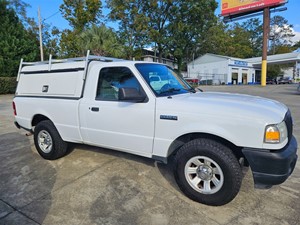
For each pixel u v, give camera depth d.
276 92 19.28
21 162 4.46
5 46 20.62
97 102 3.68
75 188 3.44
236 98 3.28
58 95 4.22
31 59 22.09
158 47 36.19
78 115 3.90
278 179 2.56
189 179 3.04
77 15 22.22
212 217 2.72
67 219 2.75
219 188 2.82
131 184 3.50
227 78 40.59
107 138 3.66
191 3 32.81
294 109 9.73
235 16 32.12
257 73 50.41
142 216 2.77
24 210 2.94
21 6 30.64
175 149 3.19
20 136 6.30
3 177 3.85
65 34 22.75
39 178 3.79
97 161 4.36
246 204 2.95
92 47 17.66
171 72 4.16
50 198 3.20
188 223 2.63
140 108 3.25
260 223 2.59
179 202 3.04
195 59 47.16
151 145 3.25
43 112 4.41
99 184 3.53
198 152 2.89
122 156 4.55
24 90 4.83
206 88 26.80
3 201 3.14
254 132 2.59
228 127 2.71
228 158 2.73
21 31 22.41
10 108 12.07
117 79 3.54
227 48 53.88
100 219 2.73
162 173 3.83
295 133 5.96
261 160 2.57
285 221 2.62
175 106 3.03
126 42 28.91
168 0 32.09
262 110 2.73
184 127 2.95
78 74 3.97
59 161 4.42
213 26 39.72
